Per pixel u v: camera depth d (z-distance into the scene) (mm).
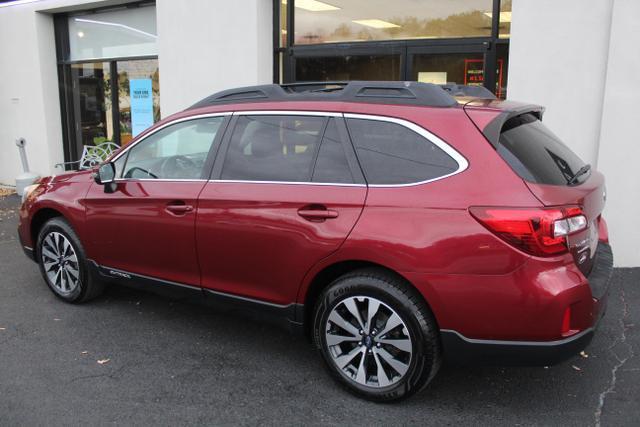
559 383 3631
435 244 3031
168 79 8586
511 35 5883
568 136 5785
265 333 4430
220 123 3990
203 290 3980
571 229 2949
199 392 3529
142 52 9781
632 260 5715
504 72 6684
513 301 2910
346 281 3338
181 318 4715
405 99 3385
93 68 10508
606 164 5594
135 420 3217
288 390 3557
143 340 4285
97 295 4965
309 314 3631
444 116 3215
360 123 3436
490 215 2928
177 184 4039
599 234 3875
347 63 7695
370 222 3215
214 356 4027
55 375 3729
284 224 3494
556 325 2895
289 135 3670
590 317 3020
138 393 3510
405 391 3248
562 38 5672
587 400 3432
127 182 4328
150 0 9414
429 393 3512
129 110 10188
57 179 4984
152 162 4285
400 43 7262
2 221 8453
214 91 8172
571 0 5586
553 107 5809
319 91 3803
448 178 3090
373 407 3354
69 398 3443
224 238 3762
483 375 3742
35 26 10430
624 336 4312
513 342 2965
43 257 5039
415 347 3168
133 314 4793
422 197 3113
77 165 11148
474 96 3816
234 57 7902
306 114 3635
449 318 3045
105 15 10109
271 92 3896
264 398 3461
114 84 10281
